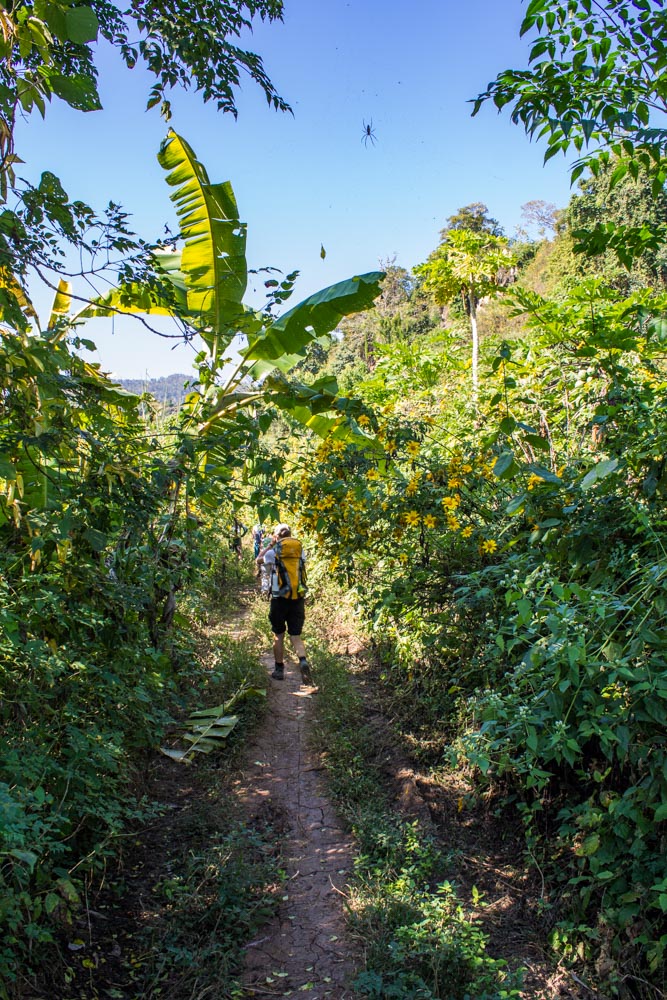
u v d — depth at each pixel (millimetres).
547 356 5000
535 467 3633
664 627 2625
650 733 2523
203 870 3260
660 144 3316
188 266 4398
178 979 2629
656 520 3016
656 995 2336
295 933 2977
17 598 2734
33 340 2488
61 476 2918
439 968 2533
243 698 5504
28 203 2283
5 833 1925
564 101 3346
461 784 4008
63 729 2953
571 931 2693
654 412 3521
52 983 2449
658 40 3146
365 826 3672
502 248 8641
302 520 4645
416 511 4227
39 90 2514
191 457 3768
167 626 4449
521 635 2996
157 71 3680
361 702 5449
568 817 2908
